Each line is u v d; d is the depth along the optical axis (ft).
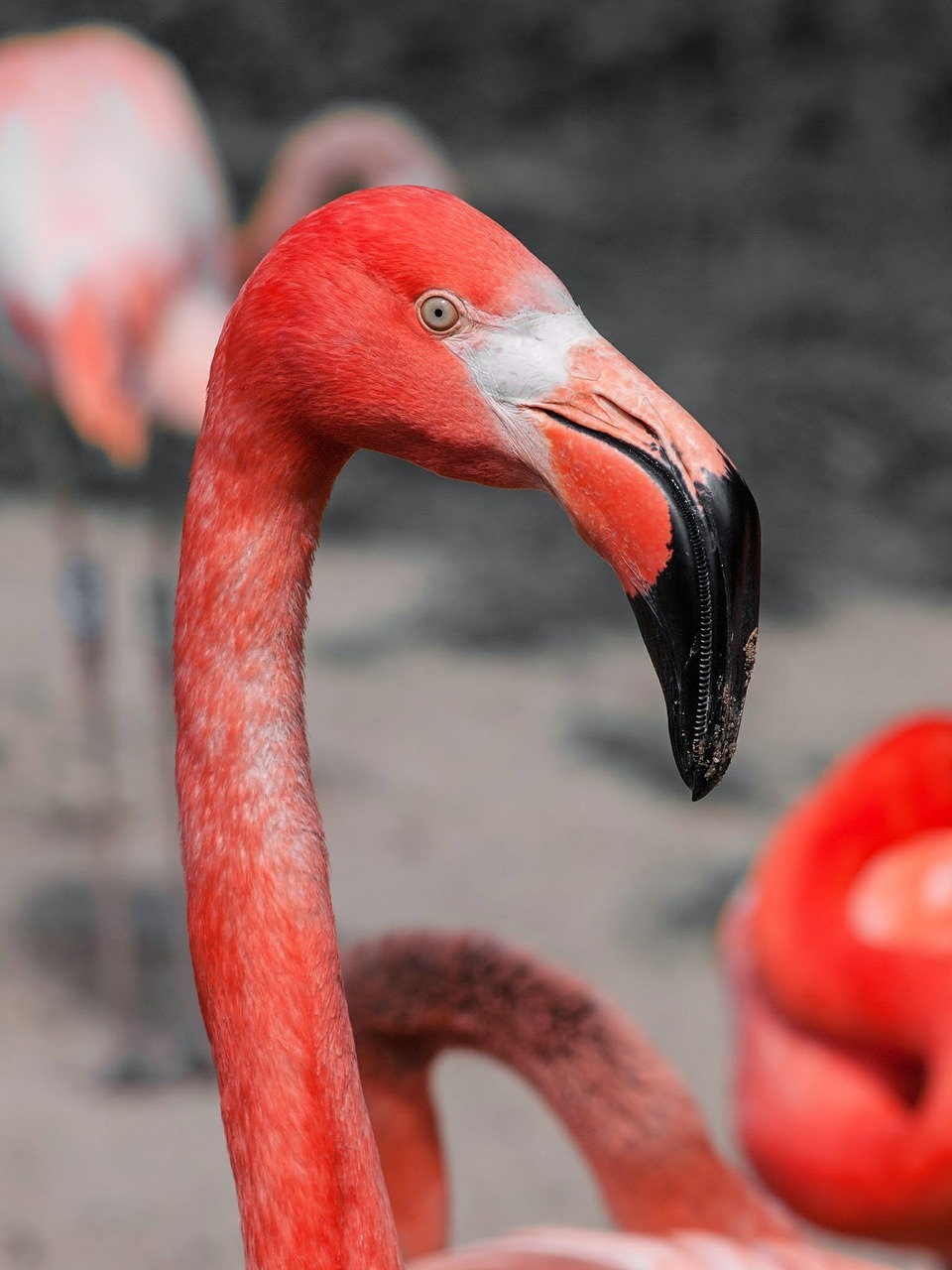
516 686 26.89
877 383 36.06
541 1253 7.43
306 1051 4.70
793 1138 10.50
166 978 17.21
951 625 30.04
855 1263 7.87
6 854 19.93
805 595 30.73
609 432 4.42
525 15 49.80
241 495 4.76
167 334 17.19
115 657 27.07
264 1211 4.70
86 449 34.17
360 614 29.66
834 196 45.01
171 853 17.78
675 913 19.53
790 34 49.49
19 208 17.20
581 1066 8.04
